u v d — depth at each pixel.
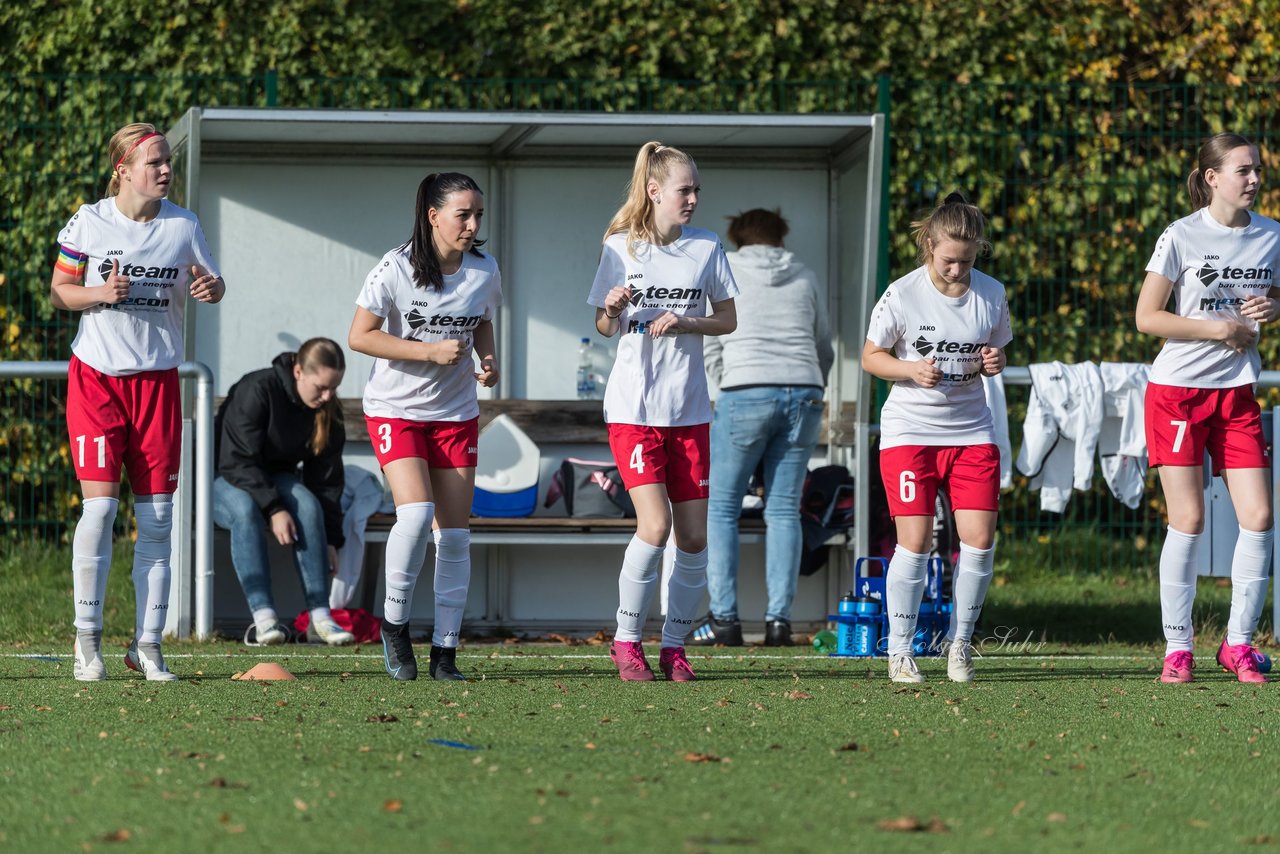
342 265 34.00
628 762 14.57
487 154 34.38
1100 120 39.56
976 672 24.45
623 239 22.33
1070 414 30.23
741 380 30.41
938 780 13.93
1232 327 22.34
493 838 11.35
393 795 12.92
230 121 30.42
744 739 16.16
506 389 34.59
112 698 19.38
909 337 22.05
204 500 29.34
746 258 30.78
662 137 33.19
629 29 39.72
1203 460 22.95
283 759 14.64
